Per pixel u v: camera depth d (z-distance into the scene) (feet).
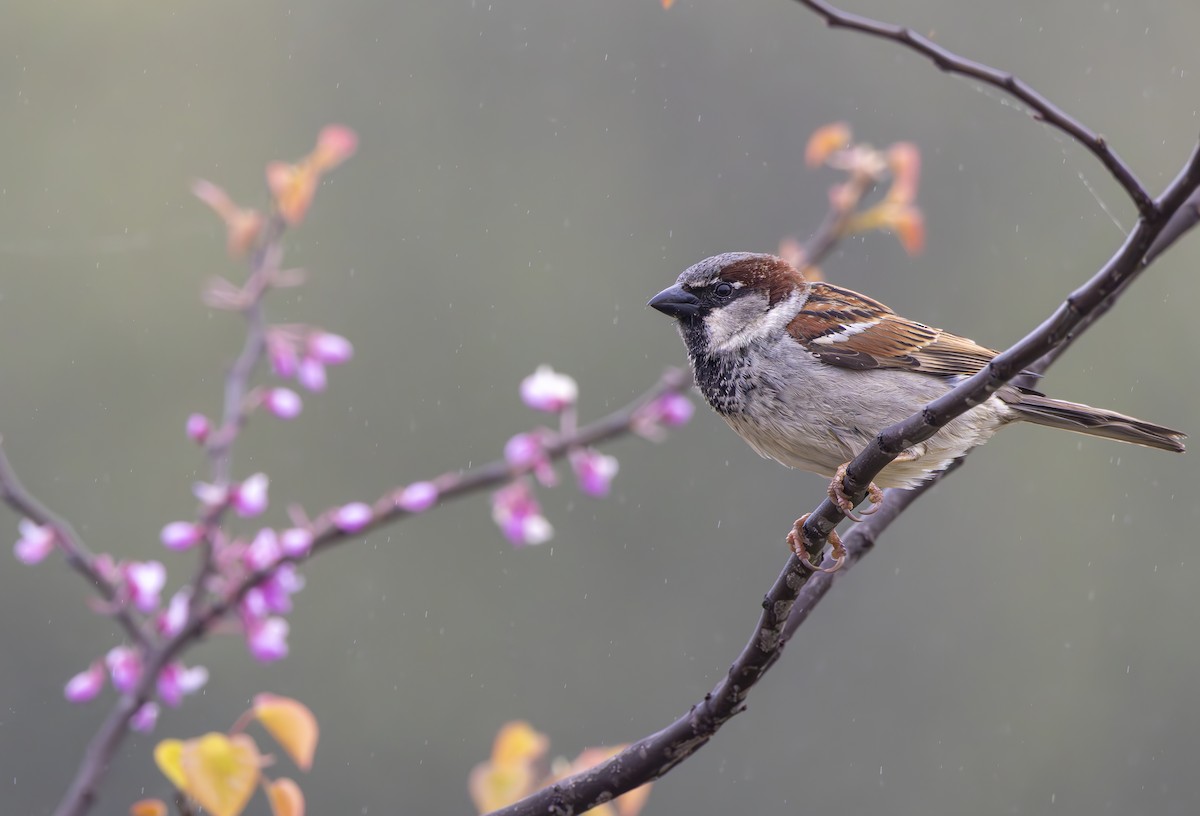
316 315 48.14
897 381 18.80
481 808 16.89
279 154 49.42
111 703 41.73
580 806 14.20
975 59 50.47
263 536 17.61
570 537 46.93
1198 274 48.32
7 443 44.06
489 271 49.83
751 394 19.20
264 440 45.80
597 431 19.85
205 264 47.19
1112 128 48.24
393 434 47.24
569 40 51.90
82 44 49.11
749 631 46.09
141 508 43.60
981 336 48.06
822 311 19.26
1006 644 47.26
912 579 48.88
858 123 50.52
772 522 47.09
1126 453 49.11
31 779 40.45
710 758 45.57
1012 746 46.21
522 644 45.50
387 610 45.19
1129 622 46.88
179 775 13.74
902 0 50.57
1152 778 45.29
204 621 17.31
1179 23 49.01
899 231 20.38
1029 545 48.47
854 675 47.44
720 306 19.54
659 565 46.57
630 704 44.83
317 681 44.24
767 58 51.96
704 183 51.06
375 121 50.96
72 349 45.32
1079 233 48.21
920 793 44.88
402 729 44.68
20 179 47.09
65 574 42.55
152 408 44.93
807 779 46.01
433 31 51.98
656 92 52.49
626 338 49.49
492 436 47.80
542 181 50.80
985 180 49.14
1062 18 49.60
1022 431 50.11
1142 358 48.24
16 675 41.39
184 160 48.57
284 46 51.13
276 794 13.78
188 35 49.67
